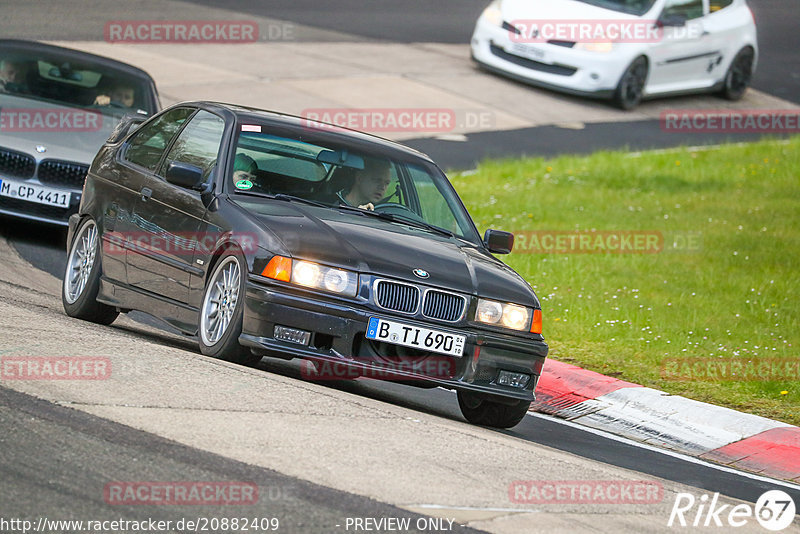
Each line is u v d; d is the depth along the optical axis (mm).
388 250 26625
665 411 31797
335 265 25594
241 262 26031
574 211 56219
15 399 20672
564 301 42719
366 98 74125
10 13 84125
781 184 63625
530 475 21625
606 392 32969
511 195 58344
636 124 78375
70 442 18891
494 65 82250
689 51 83250
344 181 29484
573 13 80812
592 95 79750
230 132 29297
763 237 52781
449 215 30594
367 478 19328
